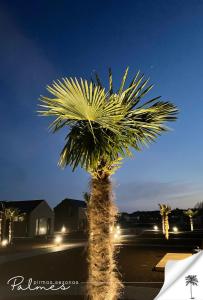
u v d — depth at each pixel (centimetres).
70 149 501
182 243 3005
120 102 492
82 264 1730
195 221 7150
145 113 527
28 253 2283
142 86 510
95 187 504
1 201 4703
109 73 516
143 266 1587
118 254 2119
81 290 1076
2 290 1094
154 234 4781
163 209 3625
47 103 477
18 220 4416
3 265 1702
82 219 5881
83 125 499
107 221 494
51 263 1780
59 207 5941
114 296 485
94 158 480
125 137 504
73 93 449
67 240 3759
